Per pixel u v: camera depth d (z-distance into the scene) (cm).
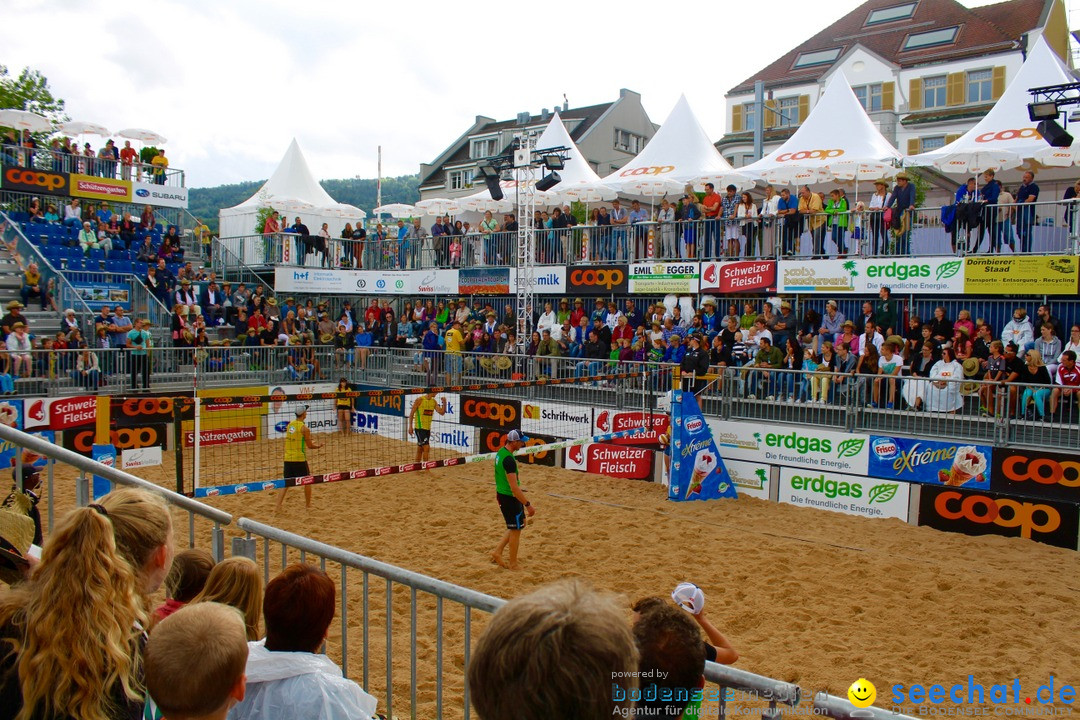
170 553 302
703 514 1256
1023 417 1128
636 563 997
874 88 3844
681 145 2000
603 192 2234
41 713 236
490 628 176
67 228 2277
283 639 302
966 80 3612
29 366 1516
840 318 1502
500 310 2206
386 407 1902
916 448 1208
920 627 802
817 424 1319
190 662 219
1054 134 1311
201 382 1759
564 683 158
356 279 2292
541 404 1633
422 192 5112
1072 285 1312
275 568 953
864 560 1012
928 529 1179
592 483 1470
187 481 1391
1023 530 1116
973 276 1404
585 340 1772
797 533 1148
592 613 171
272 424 1845
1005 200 1427
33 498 645
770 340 1486
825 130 1755
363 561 376
